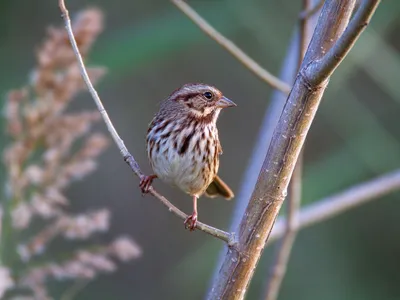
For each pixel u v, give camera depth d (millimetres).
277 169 5344
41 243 6742
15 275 6703
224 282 5449
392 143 12195
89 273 6711
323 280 13680
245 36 15258
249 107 16203
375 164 11867
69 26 6051
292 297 13508
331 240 13906
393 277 13984
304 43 7609
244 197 8141
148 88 15945
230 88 16141
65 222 6703
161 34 12562
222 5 13484
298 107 5273
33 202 6723
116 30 14781
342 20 5195
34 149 6879
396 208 14117
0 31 15211
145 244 15711
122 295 15148
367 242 14055
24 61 14945
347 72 12688
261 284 13594
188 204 16000
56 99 6871
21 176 6793
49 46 6891
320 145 15297
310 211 8352
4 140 10047
